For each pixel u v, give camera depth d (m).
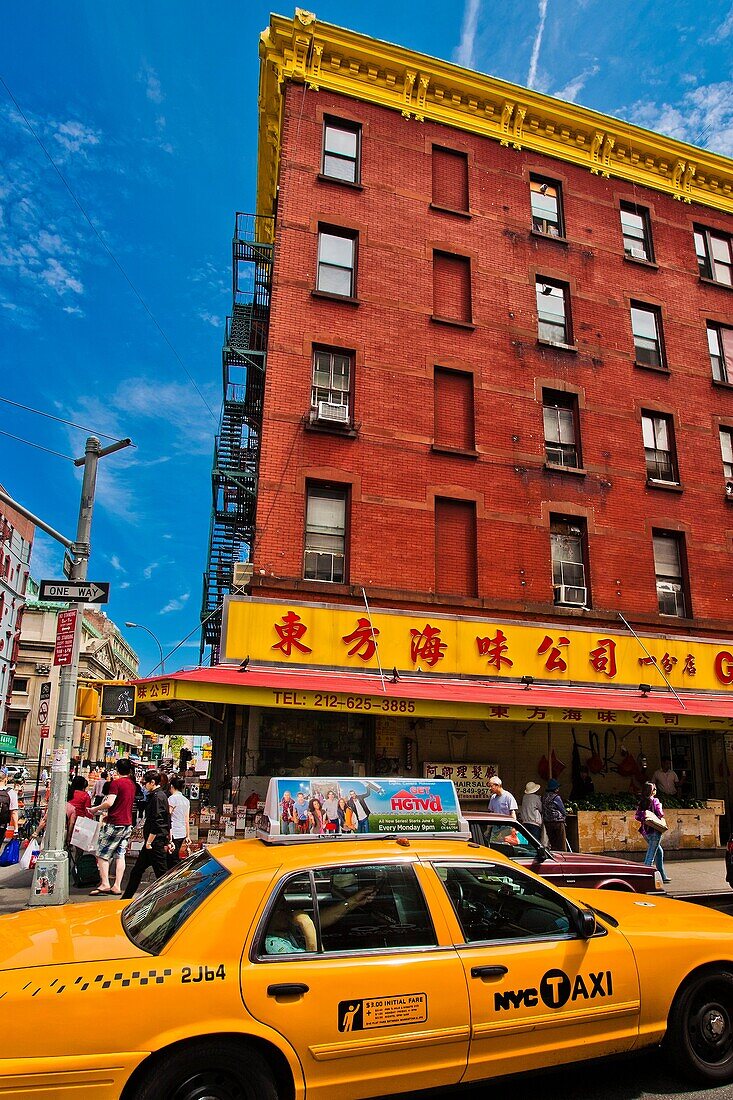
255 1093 3.21
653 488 16.62
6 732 53.53
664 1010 4.20
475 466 14.96
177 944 3.39
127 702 11.55
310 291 14.52
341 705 11.27
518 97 17.33
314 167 15.27
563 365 16.44
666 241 18.59
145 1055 3.06
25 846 12.91
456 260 16.17
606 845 13.16
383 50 16.20
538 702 12.30
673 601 16.36
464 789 13.47
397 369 14.80
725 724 13.77
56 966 3.22
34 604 57.34
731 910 9.45
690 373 17.84
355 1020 3.45
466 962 3.77
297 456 13.64
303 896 3.72
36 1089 2.90
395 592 13.53
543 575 14.95
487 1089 4.20
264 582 12.80
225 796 12.50
